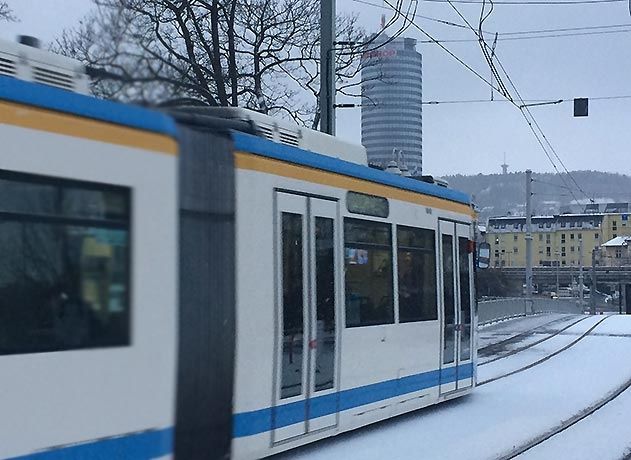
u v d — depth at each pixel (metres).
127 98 4.84
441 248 11.48
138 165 5.91
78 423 5.39
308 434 8.20
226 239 6.96
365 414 9.31
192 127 6.59
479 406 12.18
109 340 5.62
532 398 13.12
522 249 108.06
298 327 8.05
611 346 23.23
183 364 6.30
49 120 5.35
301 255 8.16
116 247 5.72
